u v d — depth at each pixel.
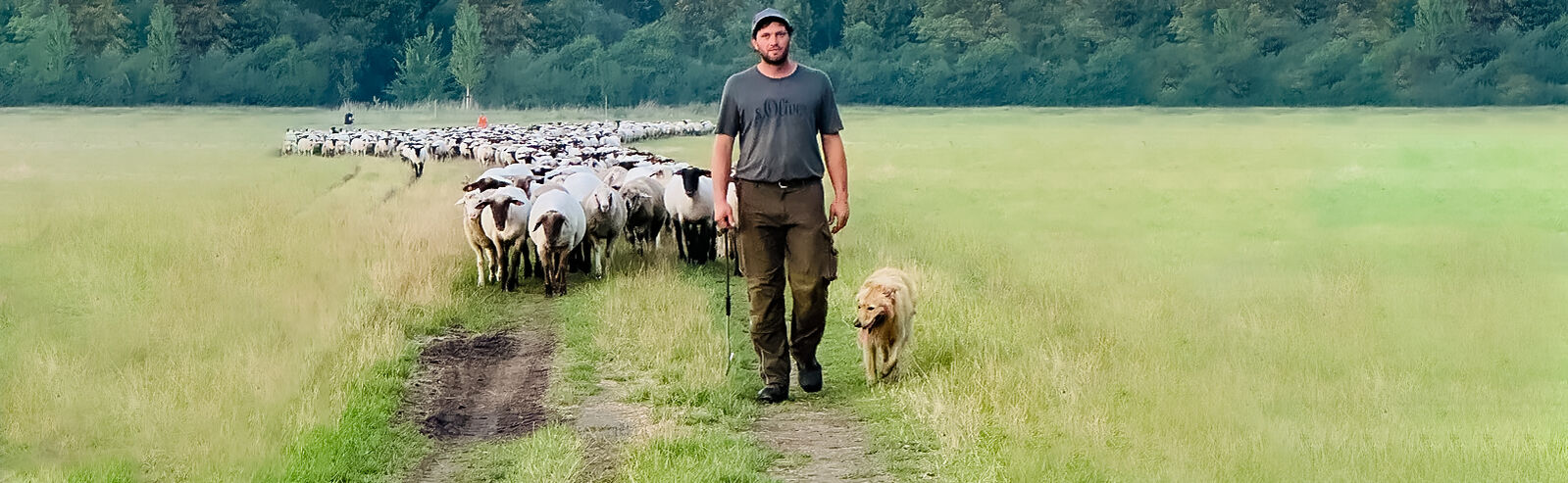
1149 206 23.34
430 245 15.93
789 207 8.48
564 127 53.97
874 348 9.08
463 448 7.96
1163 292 12.88
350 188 27.28
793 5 107.81
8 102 88.25
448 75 95.56
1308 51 95.44
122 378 9.16
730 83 8.48
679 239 15.49
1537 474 6.70
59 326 11.34
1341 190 26.20
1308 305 11.98
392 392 9.16
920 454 7.55
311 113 84.44
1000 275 14.02
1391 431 7.60
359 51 97.38
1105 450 7.26
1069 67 97.88
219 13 95.44
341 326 10.98
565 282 13.57
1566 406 8.30
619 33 110.50
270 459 7.46
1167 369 9.18
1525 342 10.31
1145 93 96.12
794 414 8.49
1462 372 9.24
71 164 35.31
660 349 10.26
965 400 8.32
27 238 17.38
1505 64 89.75
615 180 18.27
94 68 91.62
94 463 7.44
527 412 8.79
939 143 48.38
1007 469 7.00
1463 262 14.98
